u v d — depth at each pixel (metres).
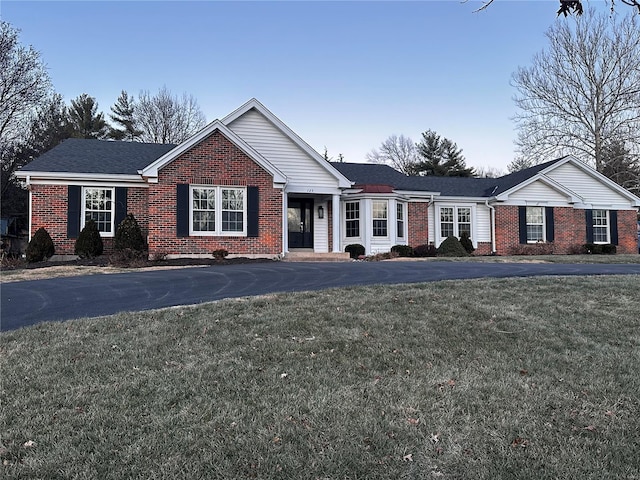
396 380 4.19
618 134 30.92
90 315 6.87
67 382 4.16
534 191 22.42
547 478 2.71
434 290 8.05
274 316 6.30
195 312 6.61
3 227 29.53
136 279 10.45
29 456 2.95
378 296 7.54
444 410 3.60
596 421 3.46
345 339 5.34
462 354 4.92
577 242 22.83
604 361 4.75
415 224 21.16
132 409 3.61
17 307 7.55
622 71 30.06
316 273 11.23
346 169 22.94
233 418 3.45
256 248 15.83
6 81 29.72
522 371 4.45
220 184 15.48
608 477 2.72
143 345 5.18
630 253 23.66
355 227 19.64
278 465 2.83
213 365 4.55
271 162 17.69
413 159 60.25
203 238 15.31
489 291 7.96
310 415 3.50
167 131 46.12
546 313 6.54
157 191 14.91
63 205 16.02
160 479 2.69
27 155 32.47
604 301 7.27
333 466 2.81
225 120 17.36
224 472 2.75
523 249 21.86
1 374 4.38
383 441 3.12
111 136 44.12
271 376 4.27
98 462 2.87
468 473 2.76
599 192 23.73
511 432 3.27
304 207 19.31
